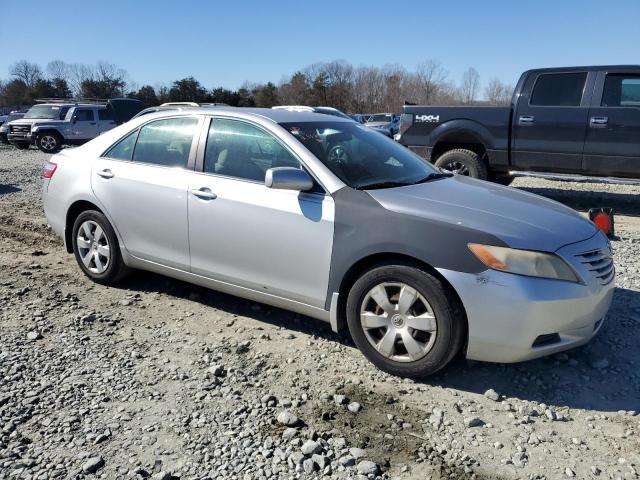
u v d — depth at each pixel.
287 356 3.90
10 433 2.95
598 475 2.76
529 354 3.36
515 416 3.26
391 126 29.28
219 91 69.25
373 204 3.65
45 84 73.69
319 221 3.75
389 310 3.58
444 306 3.38
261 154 4.15
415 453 2.90
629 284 5.30
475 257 3.32
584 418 3.25
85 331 4.19
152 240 4.63
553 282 3.31
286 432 2.98
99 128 22.52
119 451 2.84
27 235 6.87
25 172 13.20
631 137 8.34
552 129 8.88
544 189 11.41
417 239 3.44
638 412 3.31
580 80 8.67
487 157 9.58
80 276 5.37
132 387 3.44
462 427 3.13
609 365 3.83
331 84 72.31
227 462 2.79
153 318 4.48
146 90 67.56
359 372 3.69
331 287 3.76
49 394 3.33
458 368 3.76
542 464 2.84
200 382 3.52
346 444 2.95
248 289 4.19
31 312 4.48
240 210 4.06
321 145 4.13
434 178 4.44
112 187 4.80
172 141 4.61
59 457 2.78
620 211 9.34
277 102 72.56
